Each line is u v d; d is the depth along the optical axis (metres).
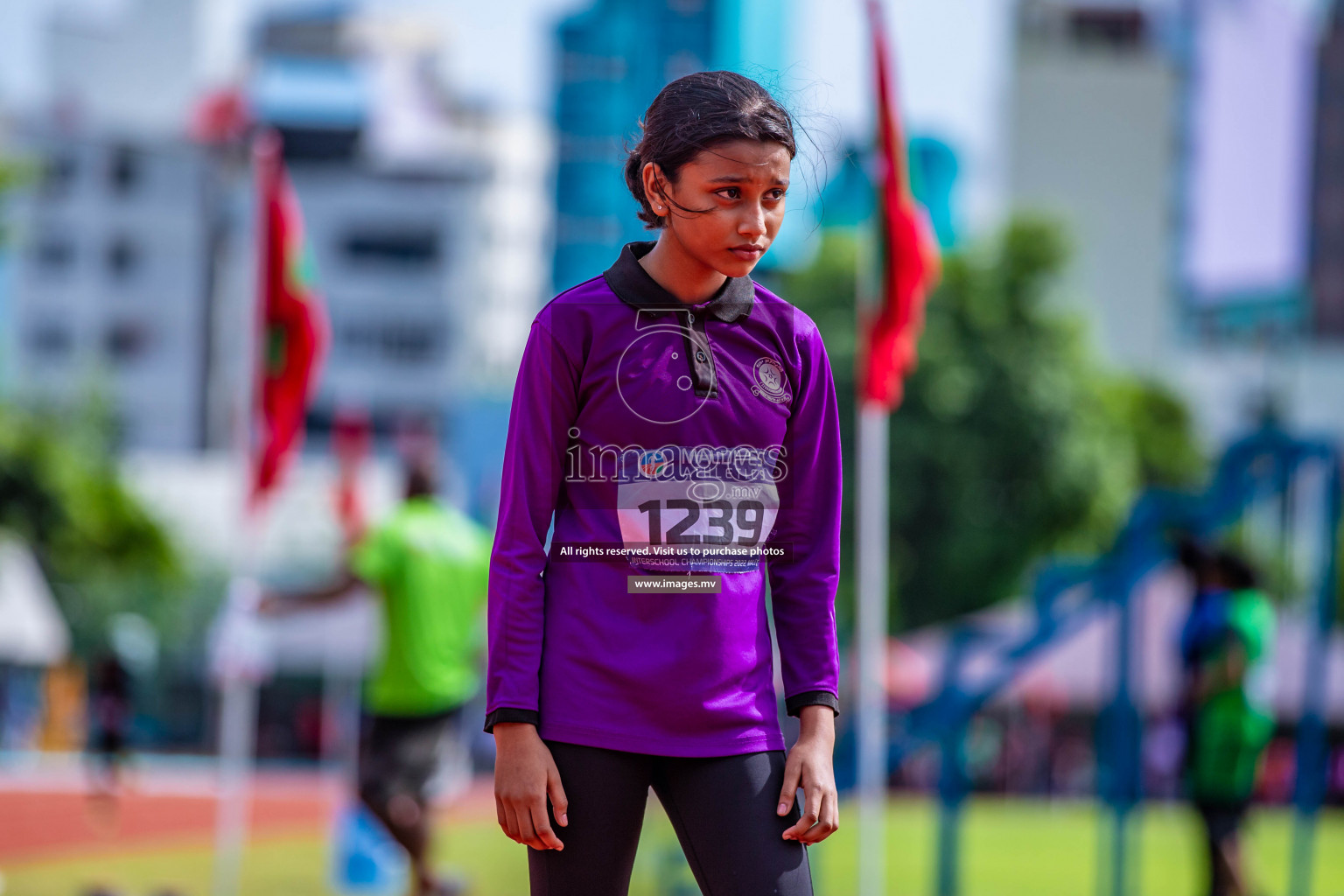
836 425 5.27
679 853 14.69
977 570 62.09
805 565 5.16
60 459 63.91
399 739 12.02
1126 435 67.19
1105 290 141.38
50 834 22.45
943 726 16.75
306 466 130.75
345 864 15.08
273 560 100.56
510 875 16.75
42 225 137.00
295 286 14.56
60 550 65.19
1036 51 143.12
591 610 4.89
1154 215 141.75
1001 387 62.28
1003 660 17.20
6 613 60.00
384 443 133.12
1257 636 13.55
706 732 4.81
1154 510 16.19
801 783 4.83
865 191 12.54
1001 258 64.06
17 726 69.19
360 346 135.62
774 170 4.81
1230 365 138.25
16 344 136.38
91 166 139.00
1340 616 62.38
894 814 36.75
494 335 152.25
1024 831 30.30
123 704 29.95
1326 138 146.88
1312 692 16.72
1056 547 64.31
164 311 140.00
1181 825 33.47
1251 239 138.88
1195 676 13.66
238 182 140.00
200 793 38.28
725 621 4.89
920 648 50.94
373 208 136.38
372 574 11.93
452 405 133.75
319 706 76.44
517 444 4.98
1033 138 142.75
